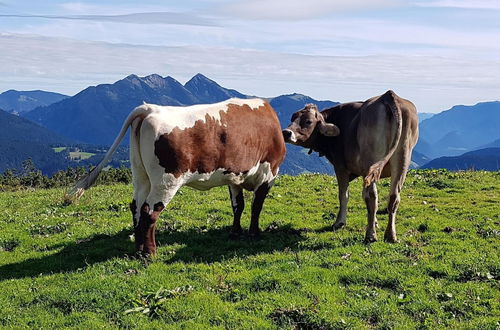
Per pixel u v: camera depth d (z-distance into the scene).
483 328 7.59
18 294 9.09
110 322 8.01
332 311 8.21
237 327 7.81
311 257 10.67
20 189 23.39
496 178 19.19
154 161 10.12
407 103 11.37
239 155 11.25
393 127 10.92
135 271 9.99
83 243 12.16
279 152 12.42
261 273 9.73
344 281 9.52
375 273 9.65
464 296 8.66
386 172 12.32
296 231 12.92
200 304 8.47
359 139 11.65
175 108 10.59
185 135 10.27
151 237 10.70
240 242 12.00
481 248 11.02
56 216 14.75
